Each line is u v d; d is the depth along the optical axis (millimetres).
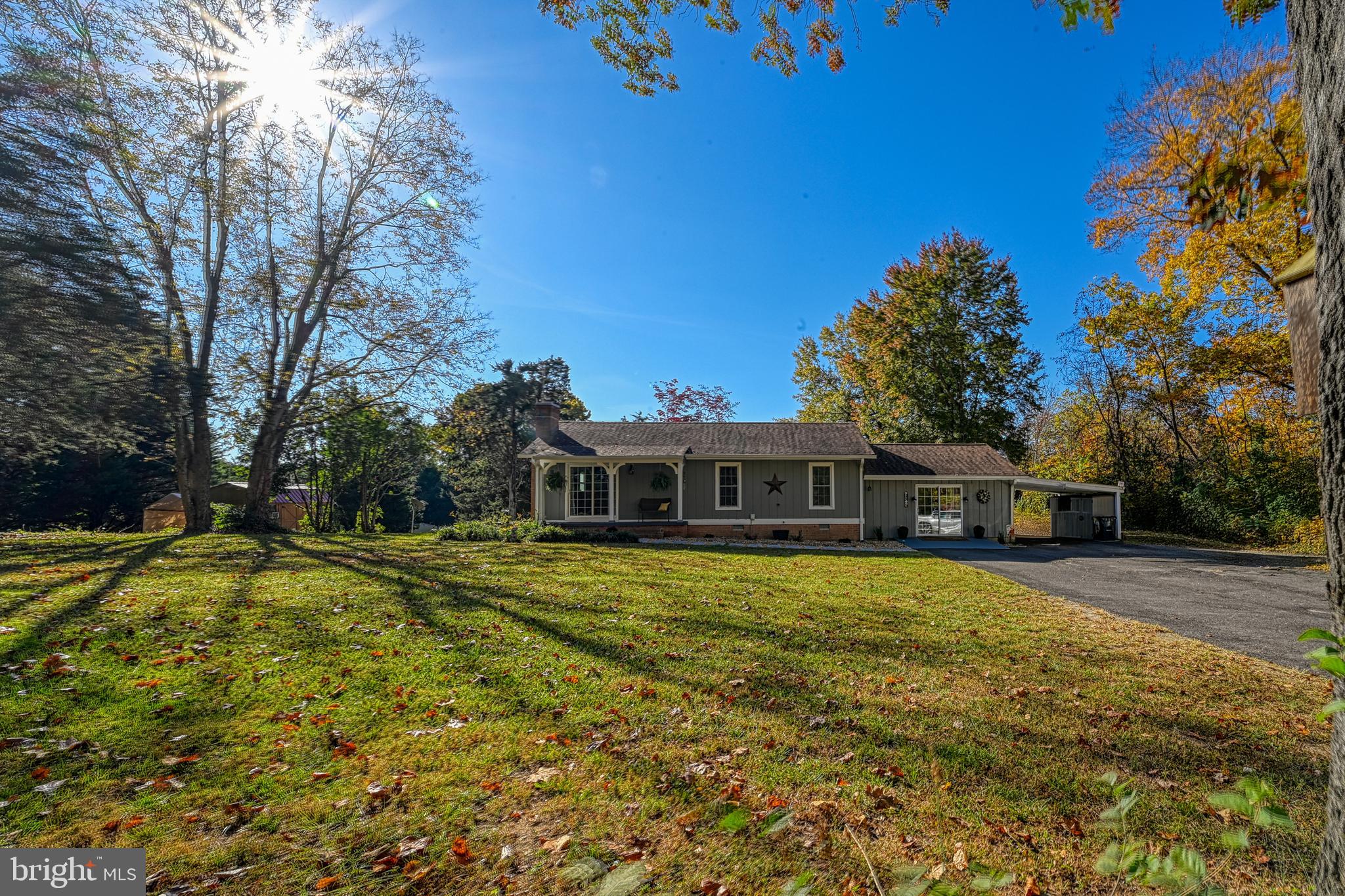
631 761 3486
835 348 34281
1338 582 1251
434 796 3107
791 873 2531
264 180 14555
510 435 31906
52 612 6188
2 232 4523
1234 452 22062
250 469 15805
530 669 5039
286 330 16422
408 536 17047
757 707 4305
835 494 19078
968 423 27875
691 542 16953
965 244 28469
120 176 11406
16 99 4691
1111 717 4148
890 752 3617
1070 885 2449
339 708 4172
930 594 8867
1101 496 20844
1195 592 9422
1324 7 1312
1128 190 12500
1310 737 3828
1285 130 2752
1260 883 2441
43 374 5047
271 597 7328
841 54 4027
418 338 16828
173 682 4520
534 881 2480
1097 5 2980
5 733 3631
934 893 1338
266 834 2775
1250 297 17250
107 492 23938
